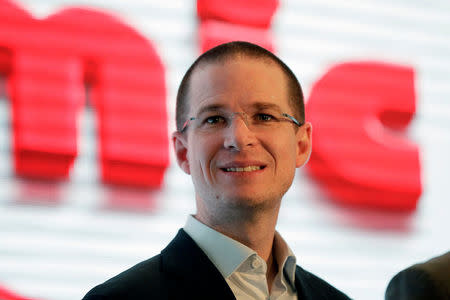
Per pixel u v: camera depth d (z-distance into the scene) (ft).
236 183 8.58
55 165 17.70
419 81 21.81
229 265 8.75
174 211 18.56
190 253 8.78
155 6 19.43
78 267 17.57
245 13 20.11
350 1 21.56
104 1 19.06
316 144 20.39
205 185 8.84
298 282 9.52
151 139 18.66
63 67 18.21
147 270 8.64
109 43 18.84
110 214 18.02
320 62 20.92
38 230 17.40
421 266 8.00
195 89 9.23
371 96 21.17
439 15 22.36
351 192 20.44
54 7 18.61
